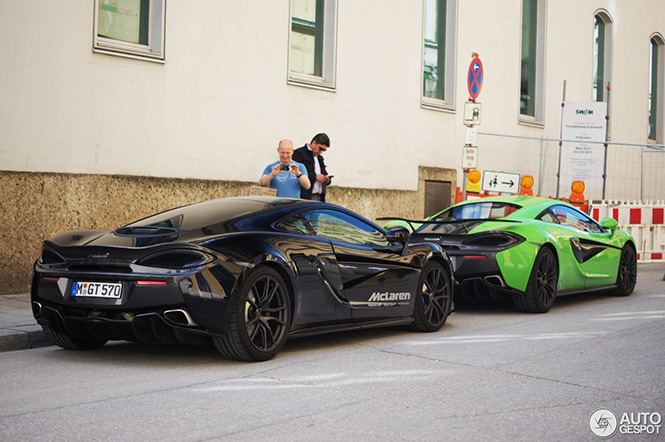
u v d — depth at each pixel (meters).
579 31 18.19
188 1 10.20
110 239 5.41
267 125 11.26
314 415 4.04
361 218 6.54
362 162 12.84
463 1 14.94
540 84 17.20
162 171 9.93
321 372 5.13
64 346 5.88
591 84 18.59
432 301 7.02
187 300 4.95
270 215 5.77
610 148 17.27
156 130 9.86
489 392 4.58
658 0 21.08
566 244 8.55
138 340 5.21
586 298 9.71
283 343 5.52
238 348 5.24
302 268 5.62
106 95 9.34
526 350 5.98
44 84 8.77
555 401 4.38
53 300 5.31
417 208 13.91
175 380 4.88
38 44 8.71
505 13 15.94
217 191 10.54
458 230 8.16
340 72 12.46
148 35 9.99
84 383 4.80
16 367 5.32
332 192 12.34
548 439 3.67
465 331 7.01
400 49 13.48
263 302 5.41
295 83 11.64
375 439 3.63
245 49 10.92
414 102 13.80
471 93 12.09
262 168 11.19
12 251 8.54
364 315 6.21
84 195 9.12
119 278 5.06
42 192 8.76
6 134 8.47
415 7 13.75
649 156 18.14
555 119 17.48
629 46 20.06
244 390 4.60
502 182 13.51
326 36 12.45
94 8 9.20
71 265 5.27
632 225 14.59
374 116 13.05
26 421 3.90
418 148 13.91
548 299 8.26
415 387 4.70
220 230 5.39
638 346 6.13
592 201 15.68
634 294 10.17
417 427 3.84
